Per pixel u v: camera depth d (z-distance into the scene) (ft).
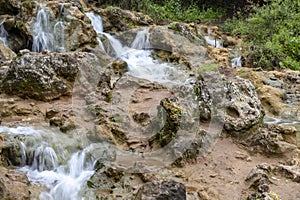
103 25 34.22
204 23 46.21
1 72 20.48
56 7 29.71
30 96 18.74
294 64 29.50
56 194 12.57
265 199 11.34
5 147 13.65
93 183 12.87
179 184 10.83
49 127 15.76
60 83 19.07
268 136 15.56
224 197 12.22
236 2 50.39
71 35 28.71
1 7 31.65
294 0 36.11
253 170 13.43
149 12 42.01
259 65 30.58
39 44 28.73
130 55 28.94
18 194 11.65
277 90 23.13
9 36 29.81
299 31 33.04
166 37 29.84
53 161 13.94
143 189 10.82
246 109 16.46
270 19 34.86
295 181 13.10
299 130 17.90
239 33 40.50
